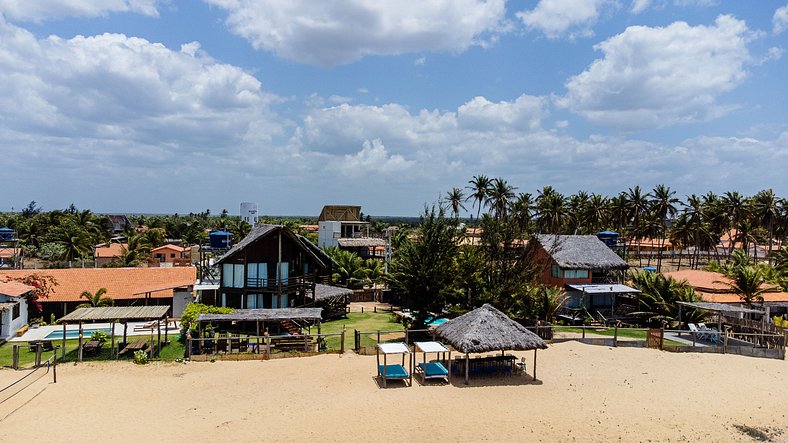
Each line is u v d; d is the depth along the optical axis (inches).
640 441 885.8
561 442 871.7
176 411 986.1
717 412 1032.2
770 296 2118.6
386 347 1177.4
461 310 1625.2
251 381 1173.7
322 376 1216.2
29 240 4261.8
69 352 1395.2
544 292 1862.7
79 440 840.9
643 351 1519.4
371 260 3097.9
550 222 3801.7
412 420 949.2
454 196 3939.5
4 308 1501.0
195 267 2306.8
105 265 3228.3
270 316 1412.4
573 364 1359.5
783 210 3988.7
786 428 960.3
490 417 970.7
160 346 1459.2
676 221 3868.1
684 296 1942.7
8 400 1027.3
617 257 2265.0
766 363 1424.7
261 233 1863.9
